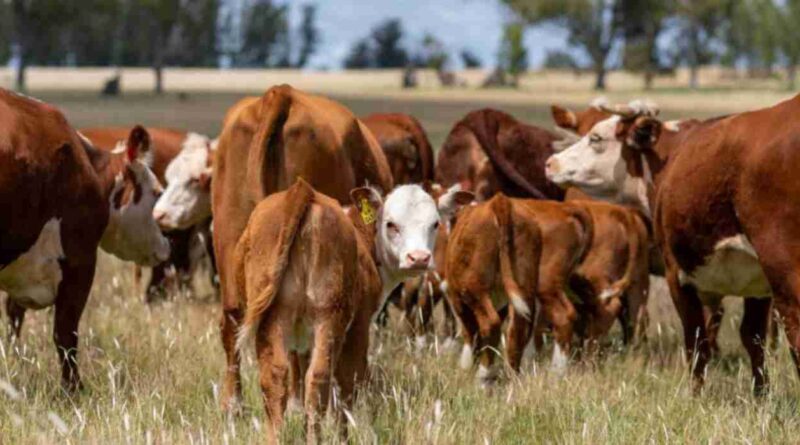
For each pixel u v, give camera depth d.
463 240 13.75
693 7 128.38
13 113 11.87
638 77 152.12
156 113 69.44
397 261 11.76
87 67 184.88
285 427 10.05
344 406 9.98
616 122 15.77
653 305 17.78
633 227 15.52
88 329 14.70
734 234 12.17
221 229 12.01
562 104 85.75
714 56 147.12
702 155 12.38
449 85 134.50
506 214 13.63
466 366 13.73
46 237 12.09
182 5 122.38
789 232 11.39
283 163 11.93
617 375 13.95
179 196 16.59
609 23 127.25
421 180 19.44
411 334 15.38
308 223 9.63
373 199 11.84
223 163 12.05
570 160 15.94
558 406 11.65
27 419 10.59
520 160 19.25
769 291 12.56
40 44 152.88
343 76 158.12
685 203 12.62
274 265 9.50
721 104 82.50
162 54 119.25
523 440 10.89
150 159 14.80
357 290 10.20
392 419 10.89
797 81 153.12
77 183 12.34
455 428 10.76
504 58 130.50
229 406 11.59
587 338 15.54
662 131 15.38
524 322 13.86
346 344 10.34
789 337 11.42
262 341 9.58
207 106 81.44
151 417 10.70
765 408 11.20
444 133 50.41
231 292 11.84
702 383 13.30
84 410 11.23
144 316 15.66
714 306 13.61
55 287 12.34
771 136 11.55
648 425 11.09
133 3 148.50
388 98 96.25
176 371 12.56
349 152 12.66
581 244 14.71
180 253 18.50
